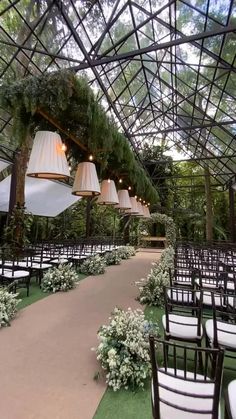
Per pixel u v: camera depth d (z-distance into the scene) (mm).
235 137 8391
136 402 1866
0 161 7445
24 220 7051
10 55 5492
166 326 2295
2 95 2984
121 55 5102
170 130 9094
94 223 14891
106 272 6965
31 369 2234
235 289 3115
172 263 5719
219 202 16625
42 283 4859
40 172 2988
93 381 2092
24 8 4816
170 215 16250
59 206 10688
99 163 4867
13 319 3363
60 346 2652
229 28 4387
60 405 1810
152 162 13570
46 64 5840
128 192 6809
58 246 7043
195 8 4945
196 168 16797
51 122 3369
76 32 5164
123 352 2156
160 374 1596
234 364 2426
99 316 3520
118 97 7730
